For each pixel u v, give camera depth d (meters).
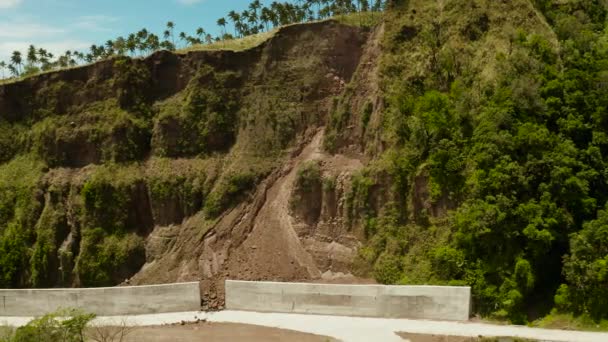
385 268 48.62
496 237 43.84
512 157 45.69
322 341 41.97
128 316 49.50
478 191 45.22
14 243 59.16
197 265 54.66
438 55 55.75
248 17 86.62
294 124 61.44
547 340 38.91
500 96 48.66
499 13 56.66
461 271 44.97
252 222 56.72
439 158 48.66
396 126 52.72
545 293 44.03
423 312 44.84
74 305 50.44
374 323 44.69
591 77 49.81
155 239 58.50
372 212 52.22
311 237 54.50
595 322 40.66
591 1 61.81
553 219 43.03
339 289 47.22
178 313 49.47
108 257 57.12
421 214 49.28
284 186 58.19
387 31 59.34
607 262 40.34
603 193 45.97
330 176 55.66
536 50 52.41
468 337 40.44
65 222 60.53
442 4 59.66
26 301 51.28
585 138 47.72
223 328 45.75
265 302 49.12
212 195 58.81
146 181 61.28
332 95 61.84
